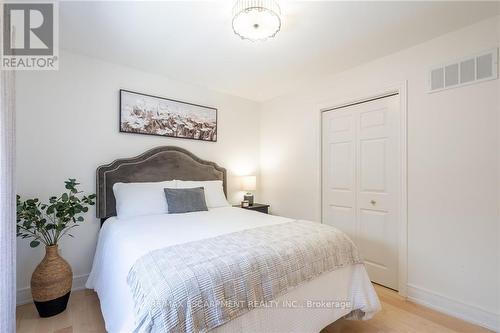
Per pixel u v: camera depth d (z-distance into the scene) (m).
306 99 3.32
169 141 3.07
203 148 3.39
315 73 2.90
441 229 2.07
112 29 1.99
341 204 2.94
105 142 2.60
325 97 3.07
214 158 3.50
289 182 3.55
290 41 2.18
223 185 3.51
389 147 2.50
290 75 2.95
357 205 2.77
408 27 1.97
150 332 0.97
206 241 1.55
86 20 1.85
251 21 1.75
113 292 1.51
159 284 1.07
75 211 2.05
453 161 2.02
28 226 1.91
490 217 1.83
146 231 1.83
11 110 1.41
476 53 1.90
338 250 1.72
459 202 1.98
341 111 2.95
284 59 2.54
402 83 2.33
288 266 1.42
